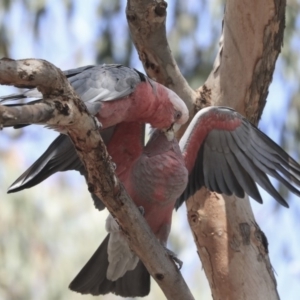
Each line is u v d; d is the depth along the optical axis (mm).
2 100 6438
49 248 12984
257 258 8266
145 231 6895
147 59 8688
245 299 8133
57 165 7578
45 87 5805
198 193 8414
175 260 7469
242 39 8656
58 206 13266
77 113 5949
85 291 8047
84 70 7367
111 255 7922
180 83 8727
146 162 7516
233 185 8055
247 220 8383
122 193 6664
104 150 6301
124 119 7359
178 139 8758
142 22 8422
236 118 7945
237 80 8758
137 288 8070
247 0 8500
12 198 12969
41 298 12734
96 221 13242
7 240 12797
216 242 8320
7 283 12625
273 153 7844
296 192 7734
